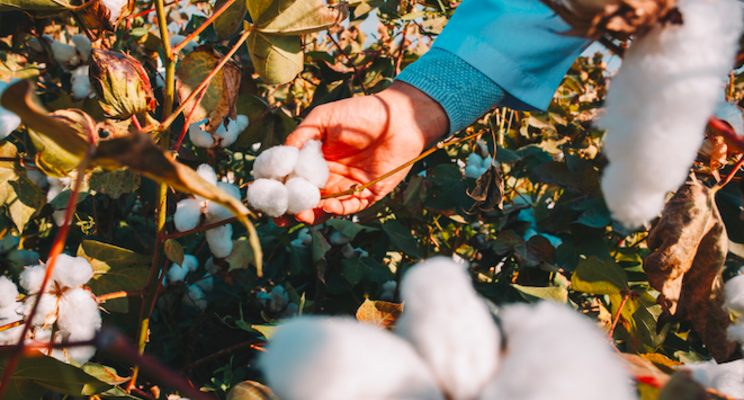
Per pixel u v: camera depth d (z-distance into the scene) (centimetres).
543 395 13
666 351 72
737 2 24
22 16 83
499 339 17
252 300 90
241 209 30
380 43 104
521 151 95
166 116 60
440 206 89
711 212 54
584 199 83
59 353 60
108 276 66
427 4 96
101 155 26
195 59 63
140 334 64
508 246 84
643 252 88
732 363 45
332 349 14
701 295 55
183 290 82
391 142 72
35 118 27
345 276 87
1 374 51
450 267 18
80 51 78
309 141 67
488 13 73
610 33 24
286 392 13
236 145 80
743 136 54
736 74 82
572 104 124
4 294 61
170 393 79
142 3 113
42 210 74
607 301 84
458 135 101
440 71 72
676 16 23
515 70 72
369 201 76
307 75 109
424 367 15
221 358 88
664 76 22
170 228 90
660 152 23
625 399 14
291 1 64
